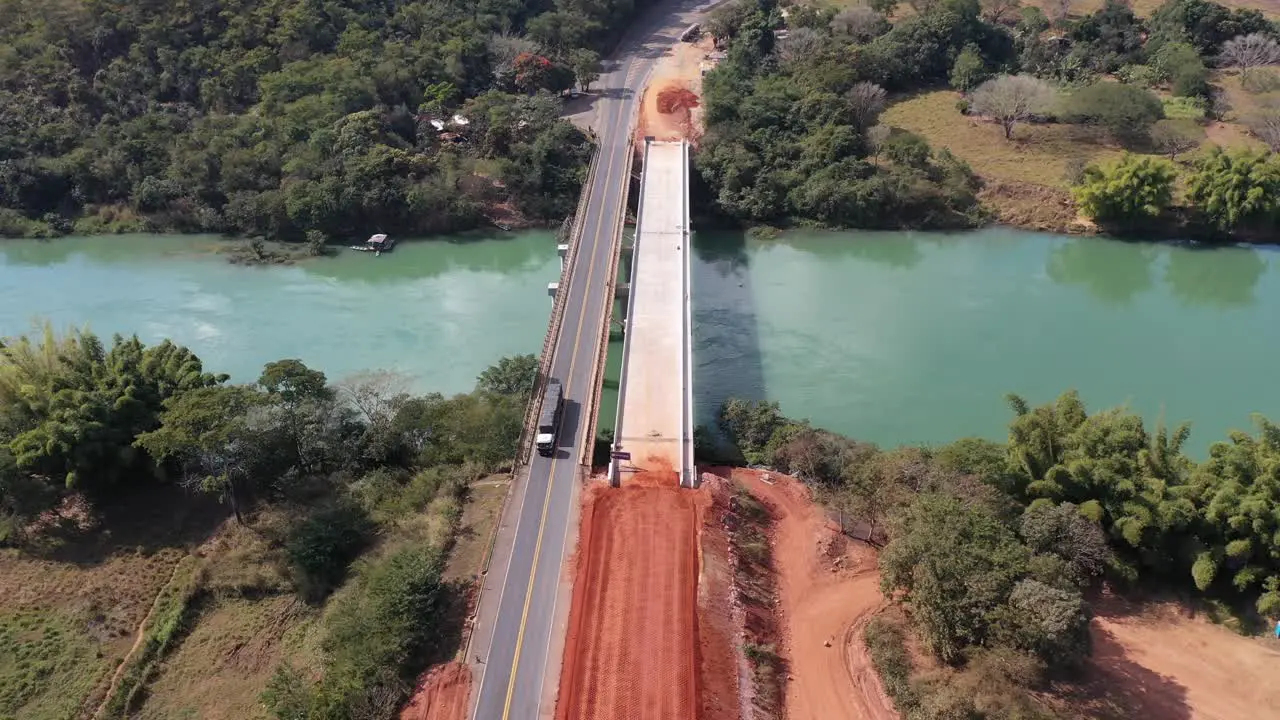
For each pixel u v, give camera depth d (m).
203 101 174.88
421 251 151.12
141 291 139.12
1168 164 146.12
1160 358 121.69
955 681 66.25
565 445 96.31
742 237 156.12
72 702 74.19
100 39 177.38
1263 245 146.62
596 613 75.06
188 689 75.44
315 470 97.19
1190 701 69.56
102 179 157.62
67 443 90.81
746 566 82.88
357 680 68.62
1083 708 66.50
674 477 90.88
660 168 148.25
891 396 113.56
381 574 78.31
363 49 186.12
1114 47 197.88
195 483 92.12
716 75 187.12
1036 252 149.12
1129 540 80.00
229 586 83.81
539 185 159.25
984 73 192.12
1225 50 190.88
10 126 160.38
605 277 125.00
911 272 143.88
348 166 152.50
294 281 142.12
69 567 87.62
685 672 69.31
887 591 73.25
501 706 68.75
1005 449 91.94
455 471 95.06
